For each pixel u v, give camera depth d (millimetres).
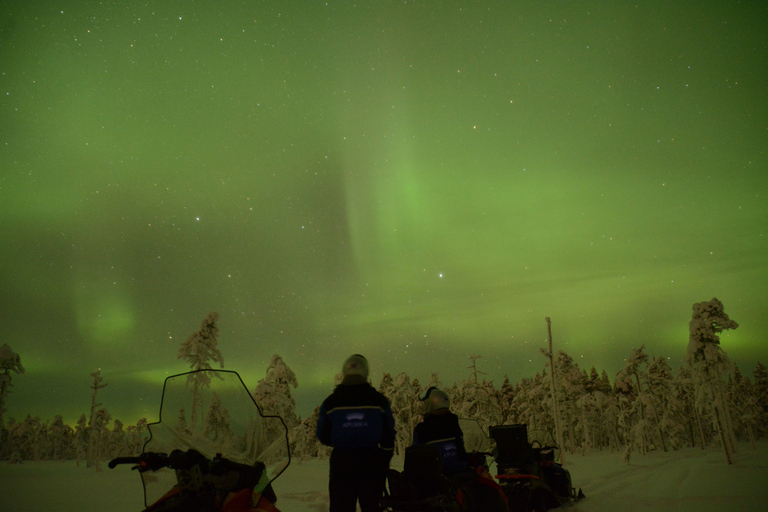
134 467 3035
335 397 4293
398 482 5004
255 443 3404
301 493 13062
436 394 5945
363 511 4008
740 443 58312
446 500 4906
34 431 97750
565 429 50969
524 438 8500
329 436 4285
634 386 46375
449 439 5676
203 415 3467
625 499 9852
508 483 8312
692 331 27031
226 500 2986
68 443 104062
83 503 14555
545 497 8211
